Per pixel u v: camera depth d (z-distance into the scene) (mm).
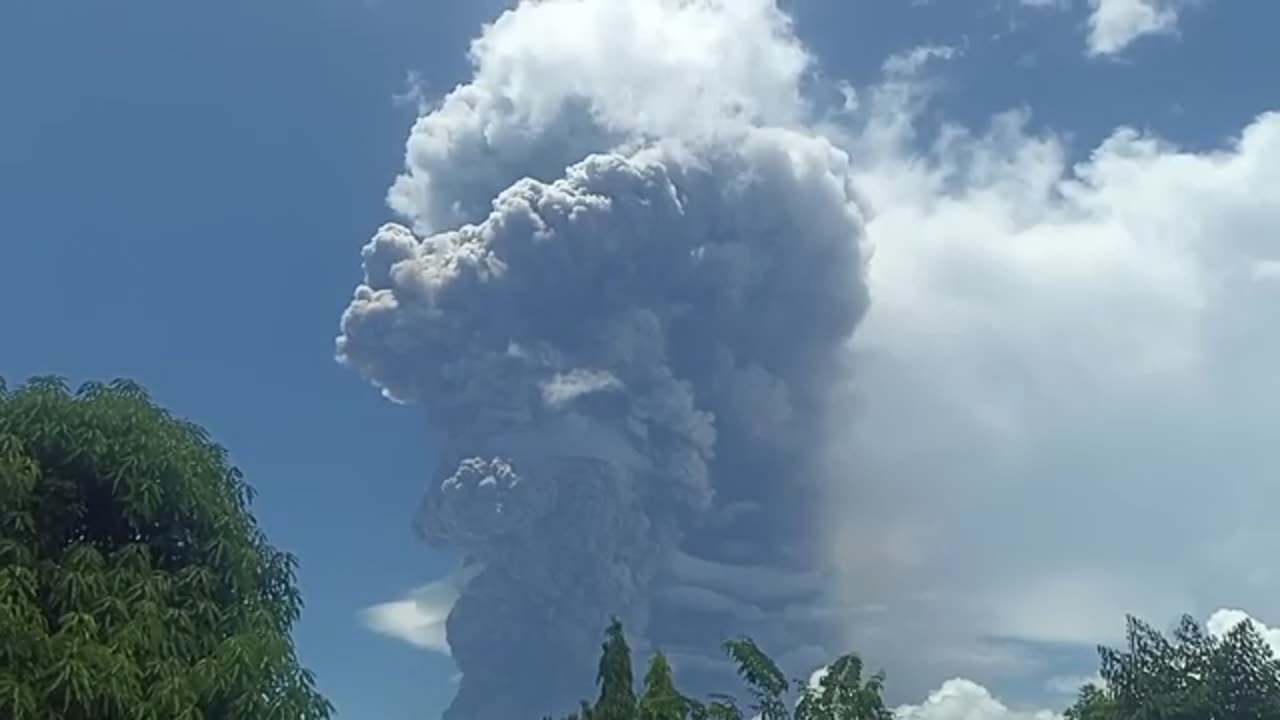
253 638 15844
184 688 14859
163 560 16641
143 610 15328
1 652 14086
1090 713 25781
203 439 17891
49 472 16281
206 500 16984
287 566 17812
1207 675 24656
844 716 20719
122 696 14367
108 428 16656
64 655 14250
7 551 15211
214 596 16625
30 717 13852
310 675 16422
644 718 18781
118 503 16500
